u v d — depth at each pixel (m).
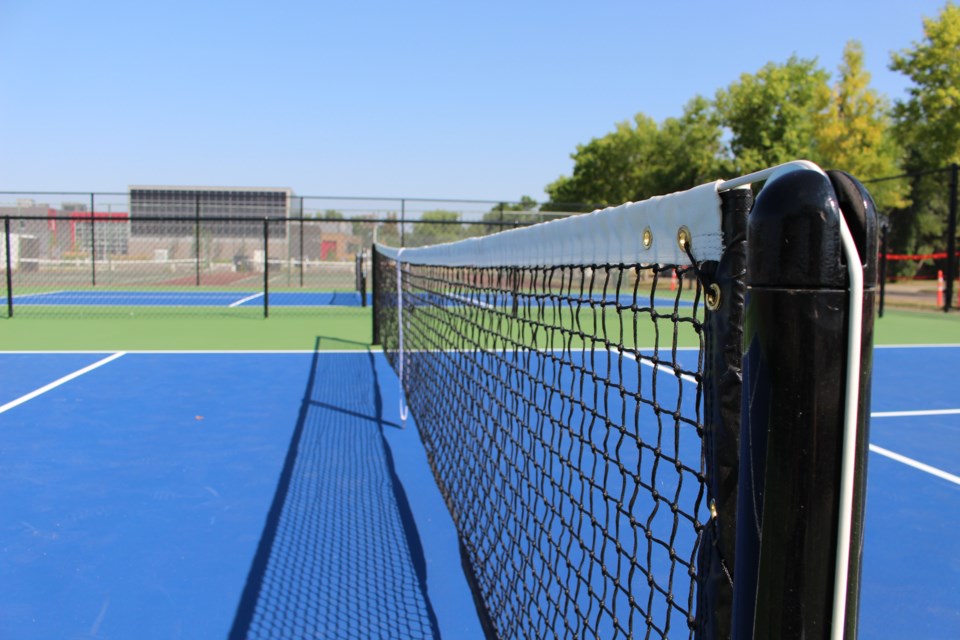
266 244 14.81
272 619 2.91
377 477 4.70
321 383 7.85
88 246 27.06
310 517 4.00
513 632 2.48
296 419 6.21
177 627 2.85
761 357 0.79
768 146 25.77
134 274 28.12
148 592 3.12
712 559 1.02
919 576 3.29
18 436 5.55
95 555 3.49
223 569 3.36
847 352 0.76
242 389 7.46
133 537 3.70
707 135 26.77
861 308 0.75
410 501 4.26
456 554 3.55
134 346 10.60
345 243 27.69
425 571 3.36
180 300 19.89
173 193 28.30
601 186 34.16
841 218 0.76
